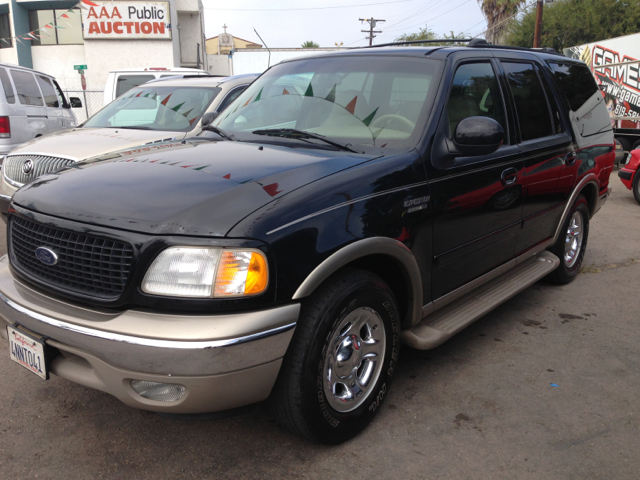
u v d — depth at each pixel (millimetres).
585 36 27781
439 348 3387
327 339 2146
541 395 2846
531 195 3482
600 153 4531
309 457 2311
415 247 2533
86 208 2082
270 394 2170
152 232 1909
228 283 1885
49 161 4676
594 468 2273
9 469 2199
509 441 2447
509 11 33625
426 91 2811
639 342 3512
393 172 2441
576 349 3396
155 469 2223
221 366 1866
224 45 36625
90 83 20047
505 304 4156
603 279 4773
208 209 1980
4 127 7117
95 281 2008
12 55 21047
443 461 2303
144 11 19672
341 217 2176
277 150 2635
